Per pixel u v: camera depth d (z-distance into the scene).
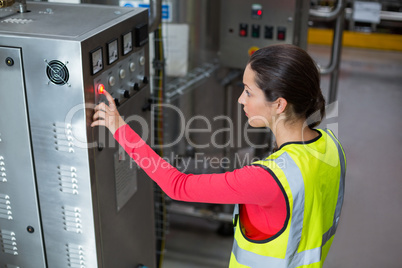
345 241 3.21
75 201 1.58
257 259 1.42
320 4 6.07
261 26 2.79
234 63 2.92
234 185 1.29
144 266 2.06
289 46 1.29
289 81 1.25
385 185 3.84
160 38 2.28
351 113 4.99
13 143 1.54
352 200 3.65
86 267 1.68
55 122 1.47
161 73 2.37
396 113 5.02
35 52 1.39
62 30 1.45
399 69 6.16
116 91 1.60
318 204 1.36
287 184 1.28
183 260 2.97
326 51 6.69
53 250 1.69
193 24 2.82
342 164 1.49
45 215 1.63
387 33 6.82
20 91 1.45
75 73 1.38
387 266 3.01
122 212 1.81
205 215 3.11
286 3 2.70
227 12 2.81
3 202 1.64
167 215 3.09
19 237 1.70
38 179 1.58
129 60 1.66
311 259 1.41
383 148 4.38
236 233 1.48
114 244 1.77
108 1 2.54
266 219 1.37
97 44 1.43
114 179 1.70
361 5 6.56
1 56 1.42
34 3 1.80
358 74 5.96
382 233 3.30
